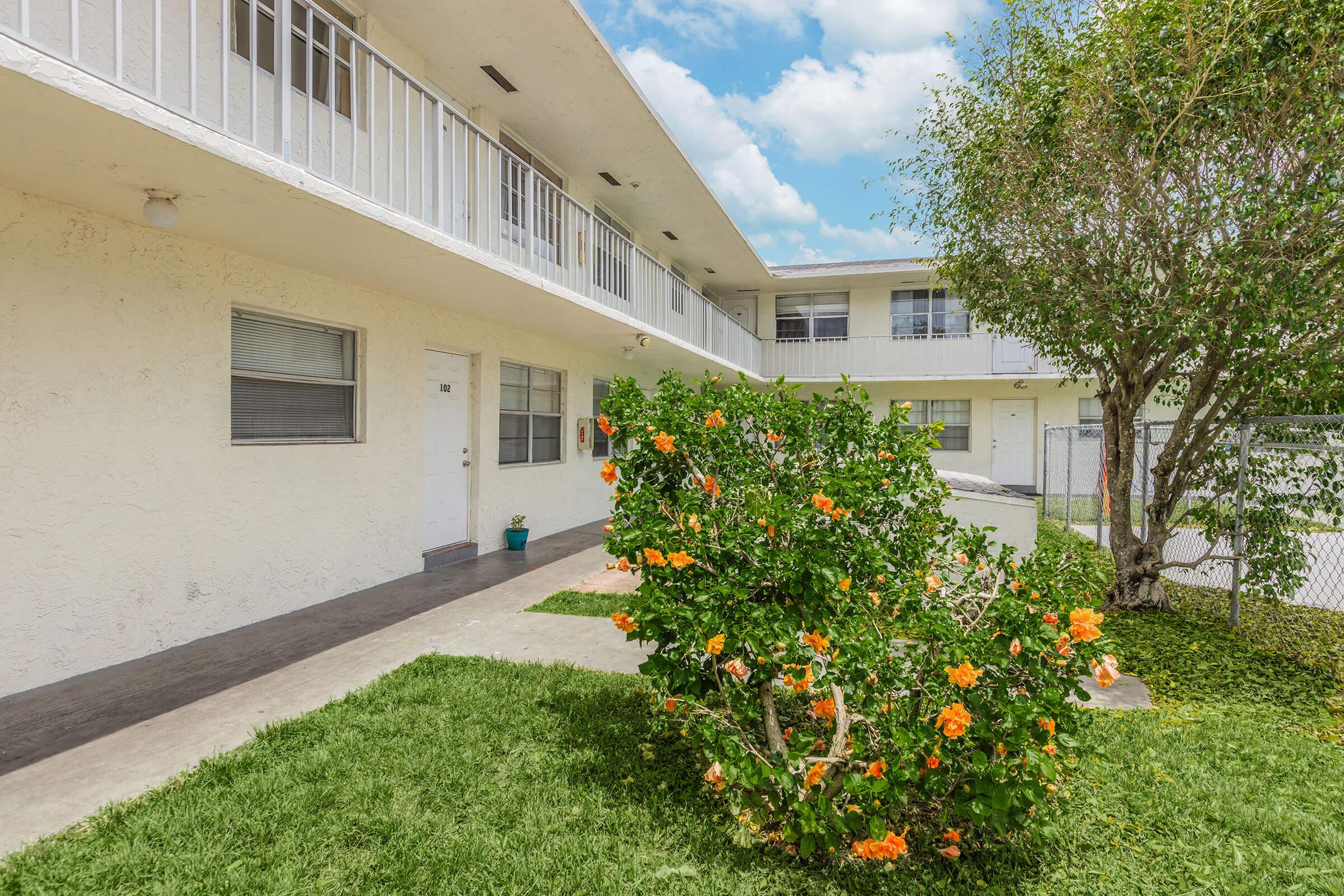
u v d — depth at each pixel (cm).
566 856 242
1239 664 479
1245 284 455
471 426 831
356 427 641
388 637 499
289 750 313
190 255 471
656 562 277
